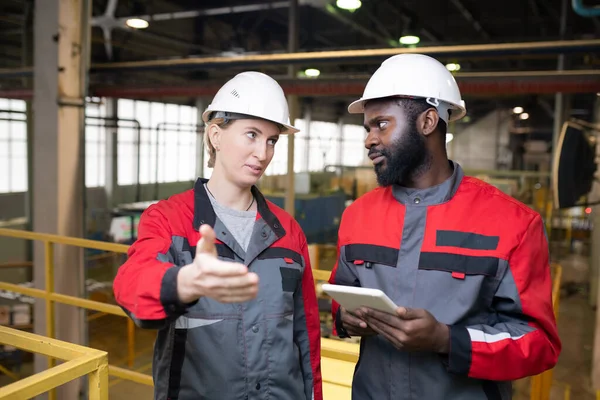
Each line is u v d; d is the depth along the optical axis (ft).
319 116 76.23
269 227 4.33
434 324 3.76
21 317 23.21
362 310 3.80
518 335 3.97
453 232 4.19
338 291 3.71
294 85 18.47
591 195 13.25
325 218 39.06
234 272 2.79
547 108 60.64
